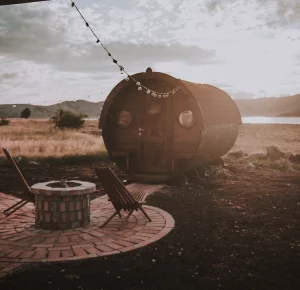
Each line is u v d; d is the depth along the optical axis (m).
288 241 5.39
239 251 4.96
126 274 4.19
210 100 10.34
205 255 4.80
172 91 8.92
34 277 4.06
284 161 13.61
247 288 3.88
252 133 42.12
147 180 9.57
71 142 19.44
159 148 9.74
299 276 4.20
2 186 9.56
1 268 4.27
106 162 14.95
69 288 3.83
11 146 17.70
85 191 5.76
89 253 4.75
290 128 57.19
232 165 13.46
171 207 7.36
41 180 10.60
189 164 9.27
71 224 5.74
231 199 8.12
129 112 9.98
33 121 59.38
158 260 4.60
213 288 3.88
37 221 5.79
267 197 8.31
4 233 5.48
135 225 6.01
